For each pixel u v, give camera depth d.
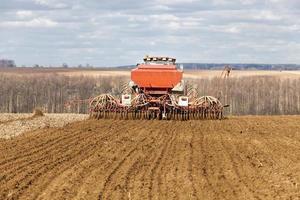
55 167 20.58
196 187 17.23
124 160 22.20
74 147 25.67
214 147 26.09
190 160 22.23
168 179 18.41
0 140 28.17
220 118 40.50
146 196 16.00
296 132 32.84
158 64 42.12
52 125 36.25
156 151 24.64
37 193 16.41
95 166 20.78
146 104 39.75
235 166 20.97
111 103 40.19
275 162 21.92
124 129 33.38
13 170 19.84
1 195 16.06
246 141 28.44
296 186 17.42
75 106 85.06
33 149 24.95
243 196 16.06
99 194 16.25
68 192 16.52
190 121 38.81
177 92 41.12
